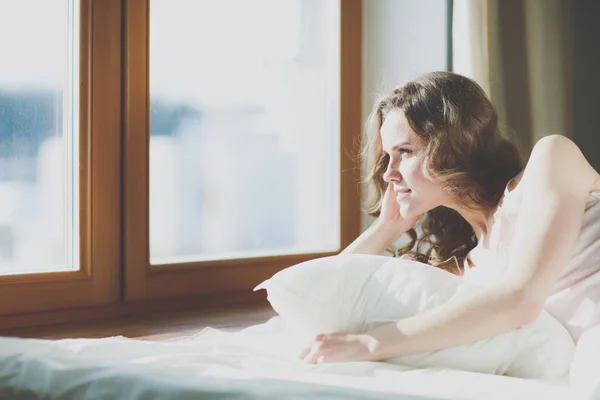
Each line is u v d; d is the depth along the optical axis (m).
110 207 2.08
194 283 2.25
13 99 1.98
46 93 2.02
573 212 1.17
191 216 2.29
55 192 2.05
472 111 1.44
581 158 1.25
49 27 2.02
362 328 1.19
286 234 2.51
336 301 1.20
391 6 2.62
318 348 1.14
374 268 1.21
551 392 0.97
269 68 2.44
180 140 2.25
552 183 1.19
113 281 2.10
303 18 2.51
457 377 1.03
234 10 2.34
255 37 2.40
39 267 2.04
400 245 2.54
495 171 1.46
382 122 1.58
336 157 2.57
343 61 2.53
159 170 2.21
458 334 1.11
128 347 1.16
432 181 1.43
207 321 2.06
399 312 1.17
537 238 1.15
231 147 2.37
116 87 2.08
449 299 1.15
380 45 2.63
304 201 2.55
